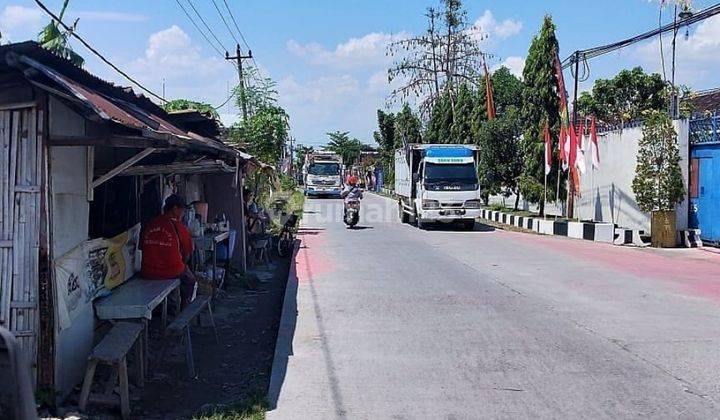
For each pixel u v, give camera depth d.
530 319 9.62
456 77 47.62
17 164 5.71
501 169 31.95
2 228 5.73
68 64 5.96
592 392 6.45
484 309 10.34
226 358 8.21
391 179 57.53
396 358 7.68
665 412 5.92
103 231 7.81
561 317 9.73
